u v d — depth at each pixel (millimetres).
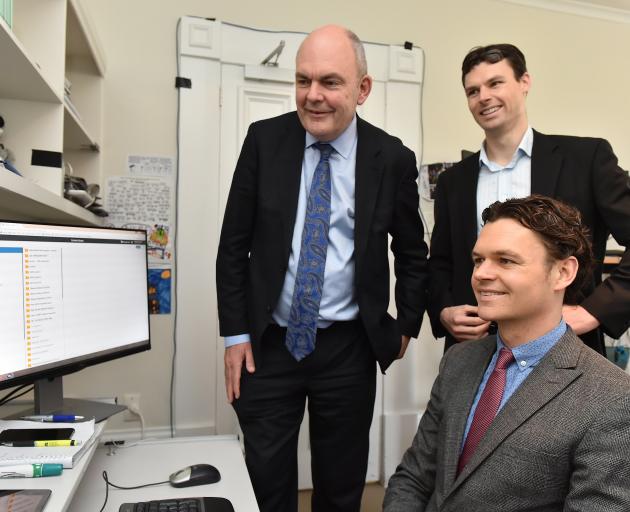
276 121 1314
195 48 2029
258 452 1268
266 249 1246
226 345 1313
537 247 831
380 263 1280
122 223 1997
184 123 2031
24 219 1591
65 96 1438
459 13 2402
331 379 1293
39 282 1003
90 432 917
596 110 2648
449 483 892
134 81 2006
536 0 2518
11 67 1140
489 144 1501
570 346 839
